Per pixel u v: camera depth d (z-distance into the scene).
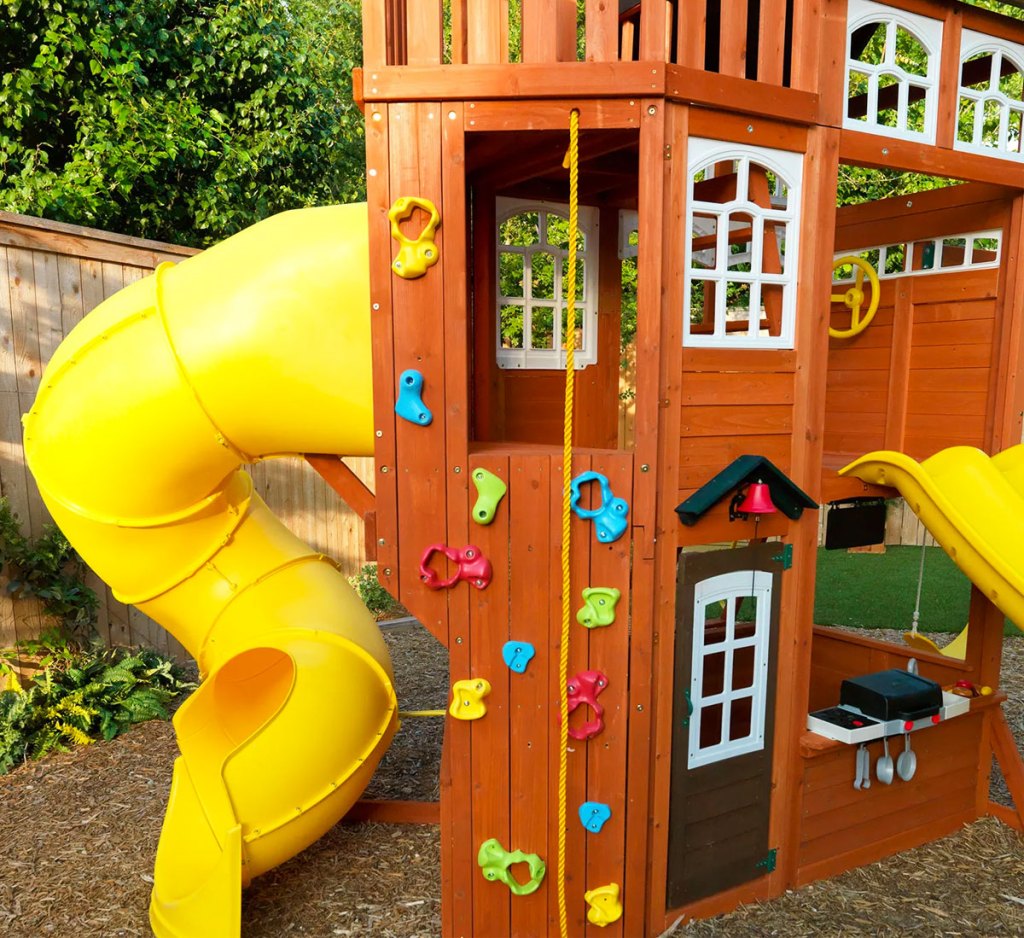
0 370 4.63
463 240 2.70
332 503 7.28
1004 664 6.23
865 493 3.65
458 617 2.85
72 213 7.33
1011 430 3.71
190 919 2.97
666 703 2.98
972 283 3.86
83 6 7.41
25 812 3.92
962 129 8.81
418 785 4.37
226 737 3.55
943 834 3.88
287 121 9.24
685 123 2.73
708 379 2.94
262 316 2.93
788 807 3.35
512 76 2.61
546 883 2.97
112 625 5.34
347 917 3.20
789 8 3.57
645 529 2.83
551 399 4.15
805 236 3.07
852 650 4.70
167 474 3.20
